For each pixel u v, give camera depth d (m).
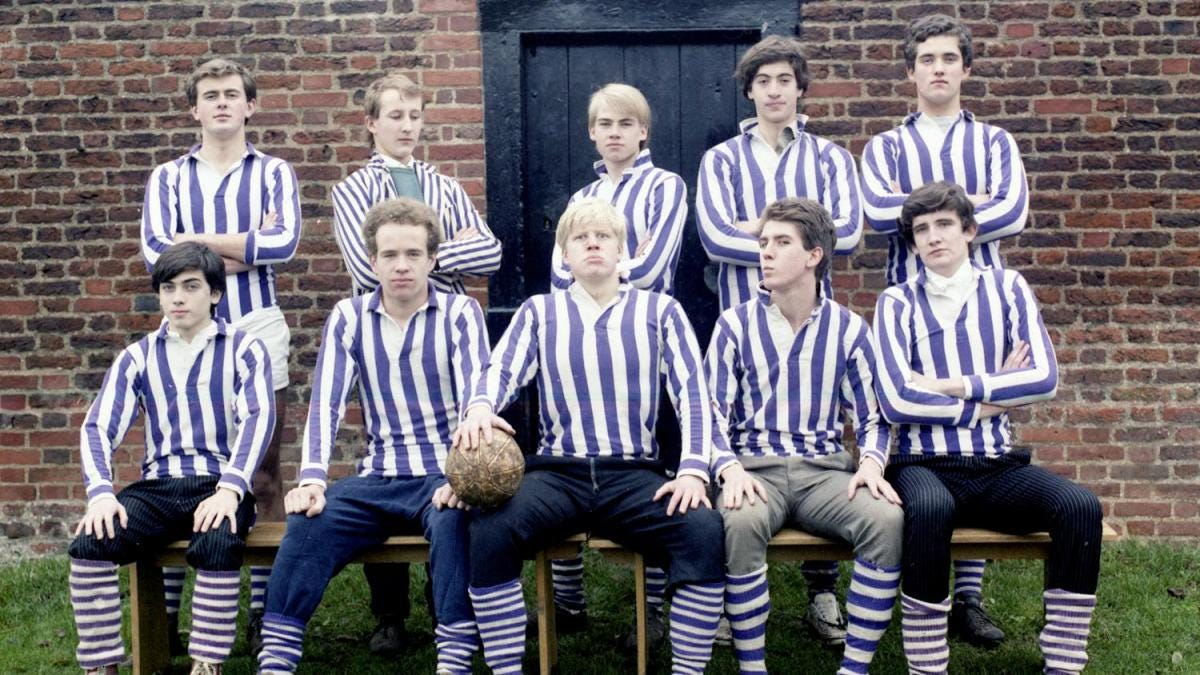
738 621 3.40
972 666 3.78
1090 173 5.11
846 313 3.70
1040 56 5.11
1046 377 3.56
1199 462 5.10
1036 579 4.50
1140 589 4.43
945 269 3.71
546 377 3.59
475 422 3.35
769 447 3.67
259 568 3.99
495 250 4.21
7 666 3.94
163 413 3.67
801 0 5.14
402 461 3.62
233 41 5.21
